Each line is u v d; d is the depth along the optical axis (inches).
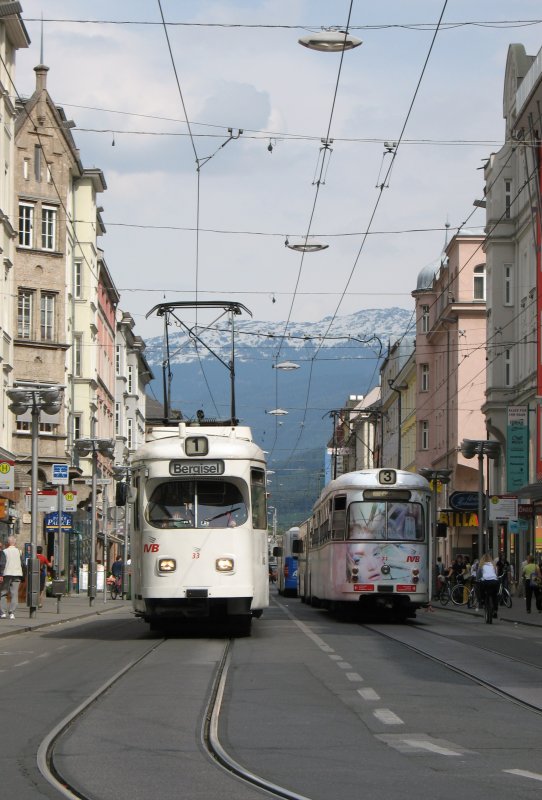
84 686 675.4
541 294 2197.3
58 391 1441.9
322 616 1582.2
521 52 2486.5
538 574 1742.1
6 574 1403.8
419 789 370.9
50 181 2524.6
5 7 953.5
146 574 1045.8
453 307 3223.4
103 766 418.3
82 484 2920.8
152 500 1054.4
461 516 2642.7
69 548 2691.9
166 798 360.5
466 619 1589.6
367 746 457.1
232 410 1206.9
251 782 386.0
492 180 2554.1
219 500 1051.9
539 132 2213.3
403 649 946.7
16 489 2348.7
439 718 535.2
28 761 432.5
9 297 2012.8
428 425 3772.1
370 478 1398.9
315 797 359.3
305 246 1505.9
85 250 2955.2
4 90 1884.8
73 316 2775.6
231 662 816.3
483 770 404.5
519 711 561.3
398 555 1382.9
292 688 652.7
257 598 1056.2
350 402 5802.2
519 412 2245.3
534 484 1952.5
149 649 944.9
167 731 498.9
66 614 1551.4
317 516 1734.7
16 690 666.2
